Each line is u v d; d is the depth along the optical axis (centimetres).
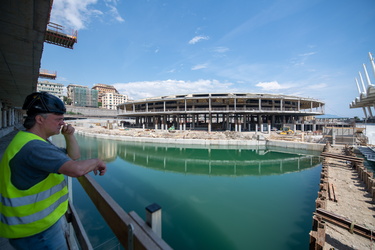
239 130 4778
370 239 751
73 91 11181
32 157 138
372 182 1189
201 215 1199
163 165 2641
